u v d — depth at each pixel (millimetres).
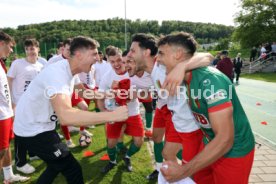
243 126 2014
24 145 2729
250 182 3627
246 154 2020
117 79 3830
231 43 48000
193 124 2758
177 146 3266
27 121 2650
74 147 5102
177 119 2812
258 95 12391
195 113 2023
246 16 38188
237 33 39219
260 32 37000
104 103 4082
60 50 5961
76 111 2178
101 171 3990
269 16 36656
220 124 1670
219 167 2076
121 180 3750
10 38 3572
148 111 5879
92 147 5094
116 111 2152
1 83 3336
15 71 4480
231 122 1687
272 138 5758
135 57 3088
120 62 3746
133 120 3885
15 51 35000
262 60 27188
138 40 3074
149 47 3039
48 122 2693
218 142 1655
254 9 37562
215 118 1683
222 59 11641
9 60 28500
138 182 3689
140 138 3938
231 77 11711
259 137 5676
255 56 29750
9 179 3664
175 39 1873
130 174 3926
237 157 1993
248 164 2051
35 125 2650
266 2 36562
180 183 1910
